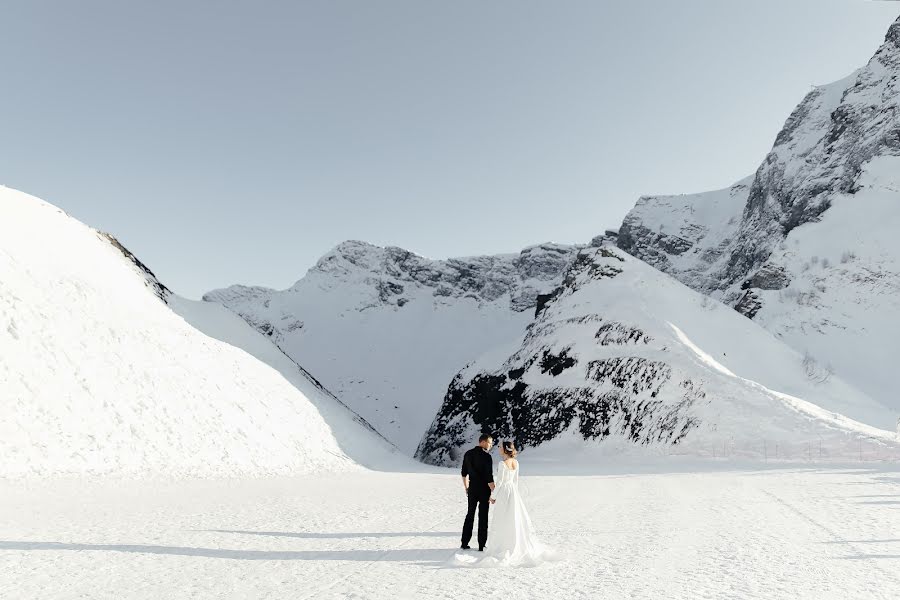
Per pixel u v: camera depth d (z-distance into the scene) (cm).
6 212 3303
